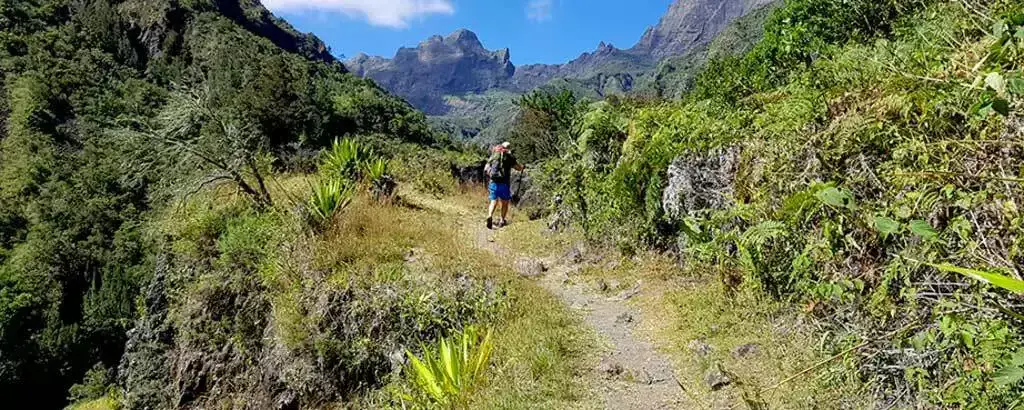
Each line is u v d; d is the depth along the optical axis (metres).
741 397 3.83
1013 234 2.56
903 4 6.45
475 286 6.85
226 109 17.23
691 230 5.80
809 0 7.57
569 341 5.35
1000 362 2.33
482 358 4.94
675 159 6.65
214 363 8.68
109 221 34.75
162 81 61.06
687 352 4.73
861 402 3.29
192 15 73.81
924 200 2.99
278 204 10.05
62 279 33.62
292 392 7.12
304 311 7.56
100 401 16.97
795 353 3.99
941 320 2.73
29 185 38.56
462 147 52.41
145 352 10.24
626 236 7.39
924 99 3.43
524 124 17.53
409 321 6.71
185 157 9.88
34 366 30.62
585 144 8.88
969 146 2.80
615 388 4.49
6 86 48.53
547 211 11.14
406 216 9.85
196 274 9.96
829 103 4.54
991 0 3.35
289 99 24.89
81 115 47.84
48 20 64.38
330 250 8.02
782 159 4.57
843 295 3.53
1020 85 2.08
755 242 4.55
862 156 3.64
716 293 5.39
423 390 5.30
